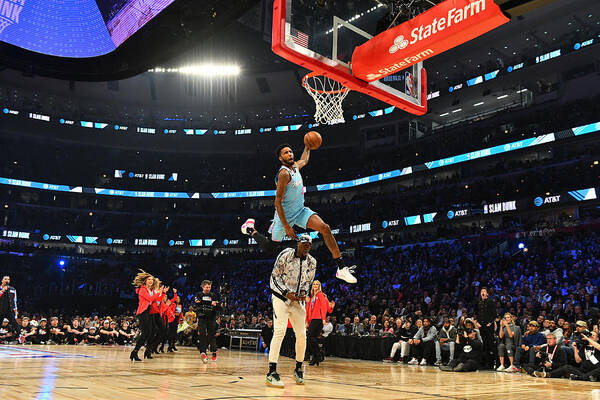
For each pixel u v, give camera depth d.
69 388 4.47
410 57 6.64
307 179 39.75
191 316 15.05
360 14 7.96
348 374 7.79
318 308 10.09
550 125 28.11
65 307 32.75
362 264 29.53
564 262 20.34
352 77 7.36
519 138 29.28
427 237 30.14
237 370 7.51
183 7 15.34
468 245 26.98
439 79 36.38
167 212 40.94
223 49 36.03
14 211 37.81
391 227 32.38
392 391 5.13
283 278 5.31
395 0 7.96
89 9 17.06
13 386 4.54
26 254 36.03
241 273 34.88
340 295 27.03
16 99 39.38
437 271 23.88
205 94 41.03
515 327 10.77
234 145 43.03
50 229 37.81
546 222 25.50
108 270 37.22
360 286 27.12
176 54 17.38
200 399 3.88
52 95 39.94
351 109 39.47
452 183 32.22
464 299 20.22
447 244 28.20
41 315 26.56
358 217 35.00
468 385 6.55
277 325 5.28
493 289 19.05
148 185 41.09
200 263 37.53
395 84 7.88
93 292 35.41
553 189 26.06
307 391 4.77
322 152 41.81
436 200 32.25
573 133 27.00
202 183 41.66
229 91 40.22
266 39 32.72
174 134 42.47
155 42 17.06
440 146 34.09
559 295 17.11
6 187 37.44
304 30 6.98
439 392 5.30
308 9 7.11
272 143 42.44
